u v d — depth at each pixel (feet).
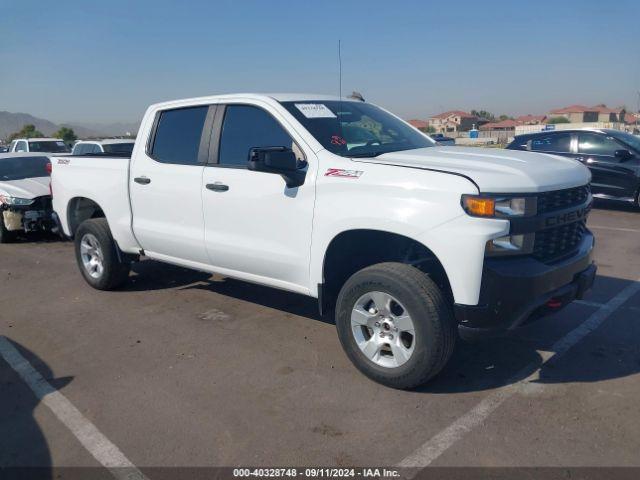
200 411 11.70
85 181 19.61
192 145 16.06
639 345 14.30
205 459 10.06
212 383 12.93
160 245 17.24
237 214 14.57
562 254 12.14
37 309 18.83
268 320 16.96
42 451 10.49
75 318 17.71
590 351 13.98
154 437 10.80
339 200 12.34
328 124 14.03
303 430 10.84
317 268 13.03
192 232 15.97
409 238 11.61
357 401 11.86
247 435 10.75
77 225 21.31
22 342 15.90
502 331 11.14
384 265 11.98
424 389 12.25
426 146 15.31
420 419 11.07
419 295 11.29
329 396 12.11
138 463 10.02
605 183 35.65
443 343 11.38
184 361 14.19
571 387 12.17
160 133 17.12
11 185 31.17
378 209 11.66
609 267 21.91
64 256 27.53
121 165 18.10
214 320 17.08
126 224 18.13
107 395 12.53
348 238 12.97
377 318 12.23
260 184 13.94
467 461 9.69
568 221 11.89
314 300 18.78
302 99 14.90
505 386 12.30
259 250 14.24
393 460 9.82
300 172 13.20
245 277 15.31
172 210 16.44
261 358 14.21
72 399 12.41
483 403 11.60
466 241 10.64
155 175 16.78
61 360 14.55
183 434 10.85
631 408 11.23
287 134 13.84
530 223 10.99
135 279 21.79
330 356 14.21
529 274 10.85
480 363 13.46
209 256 15.79
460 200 10.77
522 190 10.92
